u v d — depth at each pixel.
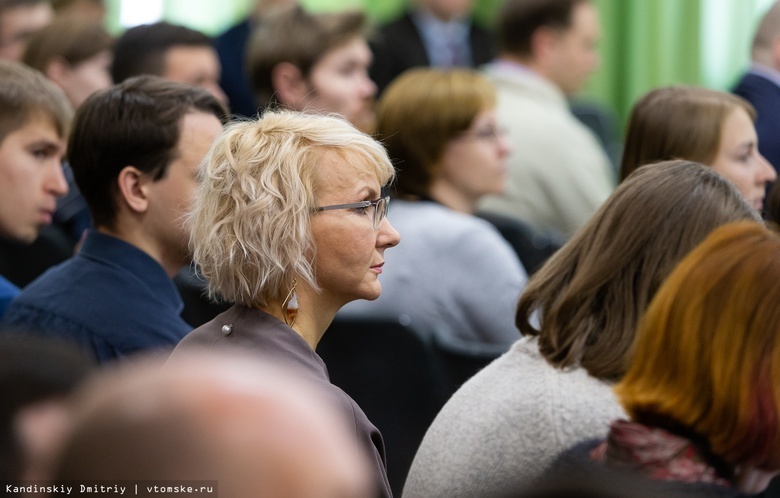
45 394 1.78
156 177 3.92
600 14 13.52
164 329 3.87
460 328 5.54
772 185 5.03
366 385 5.32
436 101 5.83
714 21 13.38
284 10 7.58
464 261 5.55
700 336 2.72
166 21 6.64
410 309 5.52
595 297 3.38
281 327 3.12
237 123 3.30
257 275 3.10
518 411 3.28
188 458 1.32
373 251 3.25
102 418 1.36
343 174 3.18
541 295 3.51
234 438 1.33
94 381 1.67
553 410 3.22
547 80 8.26
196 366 1.45
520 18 8.17
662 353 2.78
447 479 3.35
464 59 11.77
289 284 3.15
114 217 3.96
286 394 1.38
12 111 4.34
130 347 3.76
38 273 5.59
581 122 10.80
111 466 1.33
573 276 3.47
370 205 3.21
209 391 1.37
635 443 2.70
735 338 2.70
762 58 7.38
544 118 7.71
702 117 4.84
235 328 3.13
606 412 3.19
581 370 3.32
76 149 3.96
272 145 3.16
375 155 3.26
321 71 7.34
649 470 2.67
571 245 3.52
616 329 3.33
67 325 3.73
